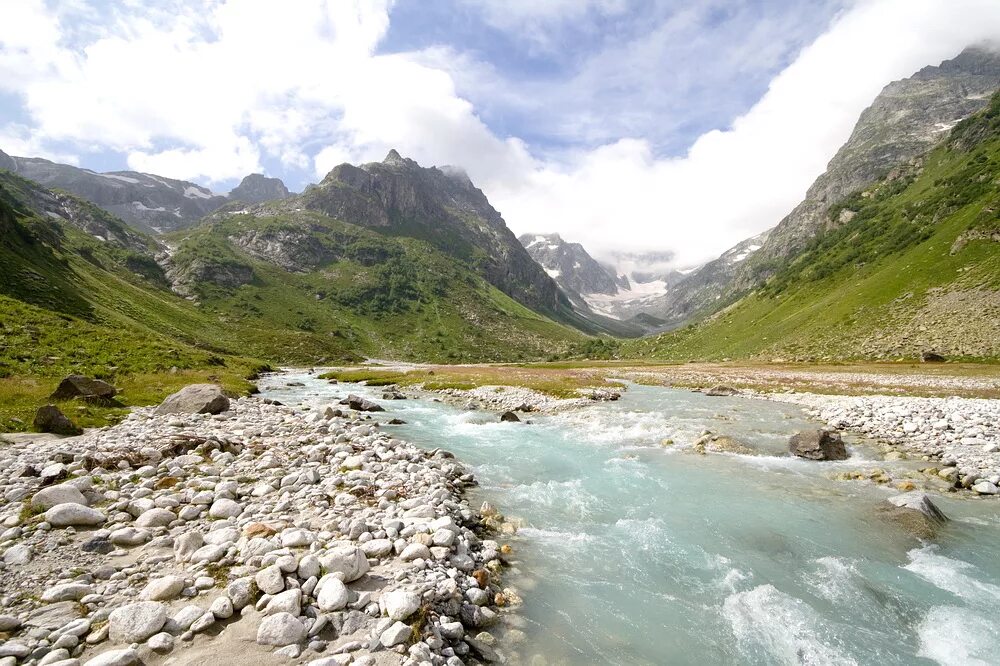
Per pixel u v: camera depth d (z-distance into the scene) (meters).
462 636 7.57
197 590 7.59
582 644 8.01
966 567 11.23
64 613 6.78
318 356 161.62
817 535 12.98
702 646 8.19
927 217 154.38
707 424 30.53
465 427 29.41
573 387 50.25
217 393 26.47
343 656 6.34
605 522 13.77
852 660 7.96
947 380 49.25
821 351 104.75
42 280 78.44
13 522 9.36
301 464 15.91
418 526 10.97
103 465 13.34
